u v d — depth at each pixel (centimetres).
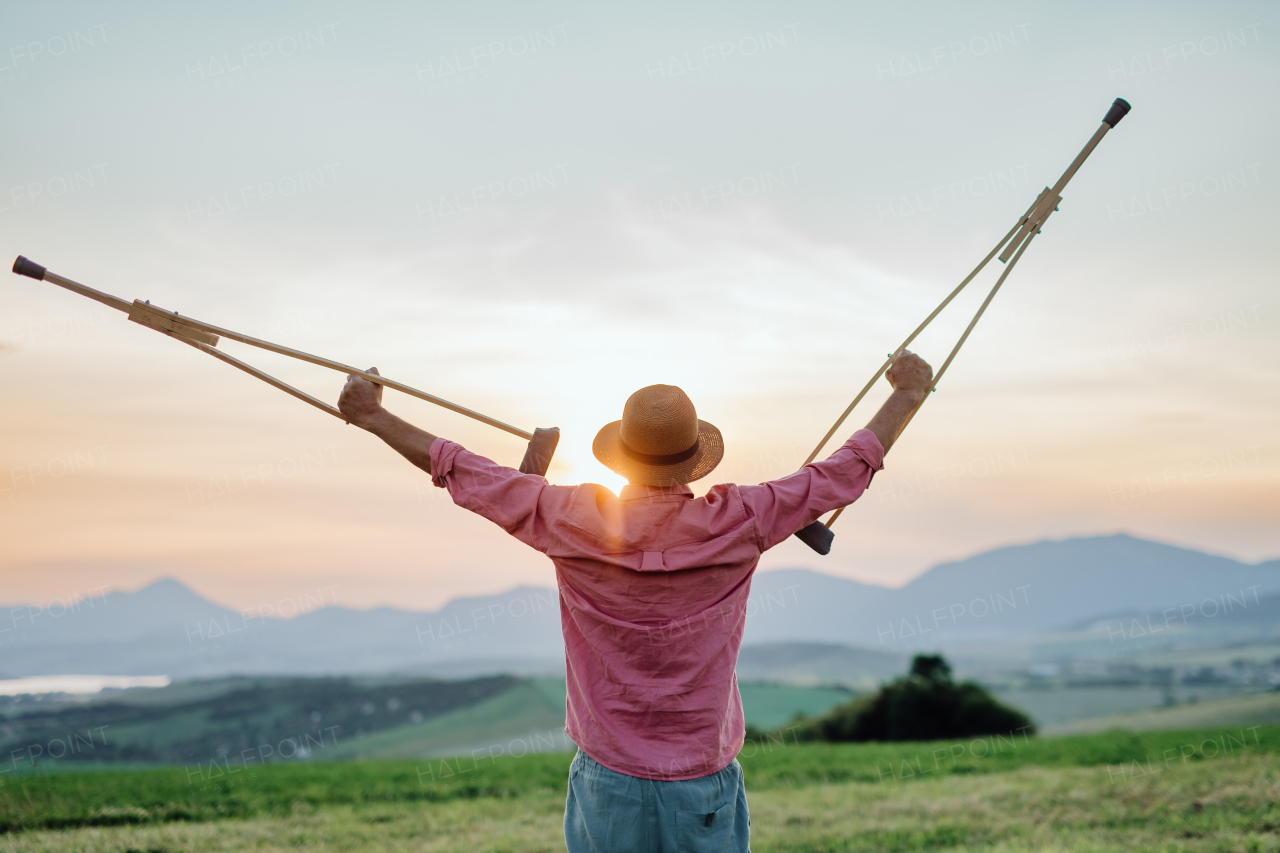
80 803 880
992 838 762
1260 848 645
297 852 717
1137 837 717
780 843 775
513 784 1134
